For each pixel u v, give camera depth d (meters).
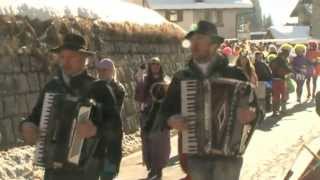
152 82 10.15
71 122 4.80
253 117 5.34
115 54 15.34
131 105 15.74
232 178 5.48
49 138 4.86
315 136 14.78
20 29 11.89
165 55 18.75
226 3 61.59
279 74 19.22
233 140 5.37
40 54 12.33
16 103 11.73
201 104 5.39
